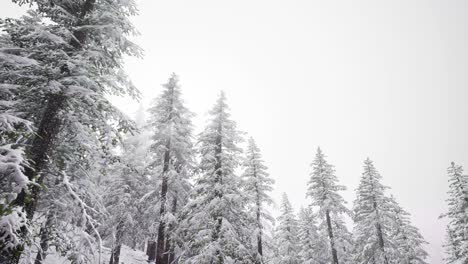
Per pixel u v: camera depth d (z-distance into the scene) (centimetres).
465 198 2320
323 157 3016
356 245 3128
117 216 1955
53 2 938
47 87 743
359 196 3009
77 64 793
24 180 623
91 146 948
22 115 833
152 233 2002
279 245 3148
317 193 2861
